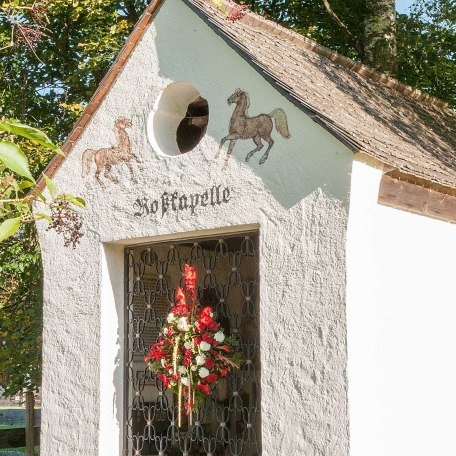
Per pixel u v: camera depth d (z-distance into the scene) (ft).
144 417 27.89
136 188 26.99
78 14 46.24
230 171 24.56
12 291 48.42
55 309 28.89
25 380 46.09
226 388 31.14
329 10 48.06
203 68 25.62
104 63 45.62
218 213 24.71
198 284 31.07
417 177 23.75
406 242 24.02
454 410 25.32
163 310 29.68
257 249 25.21
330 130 22.16
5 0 44.29
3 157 9.48
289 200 23.16
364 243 22.36
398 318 23.41
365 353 22.12
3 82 49.96
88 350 27.73
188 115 29.66
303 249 22.72
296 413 22.41
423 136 30.73
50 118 50.62
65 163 29.01
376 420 22.29
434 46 52.39
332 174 22.29
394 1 47.75
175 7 26.40
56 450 28.09
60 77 50.96
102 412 27.12
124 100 27.61
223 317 28.19
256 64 23.97
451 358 25.40
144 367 28.91
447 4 52.49
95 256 27.94
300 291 22.68
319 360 22.13
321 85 28.12
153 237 26.68
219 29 24.90
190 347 25.18
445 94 53.47
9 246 46.32
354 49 52.54
